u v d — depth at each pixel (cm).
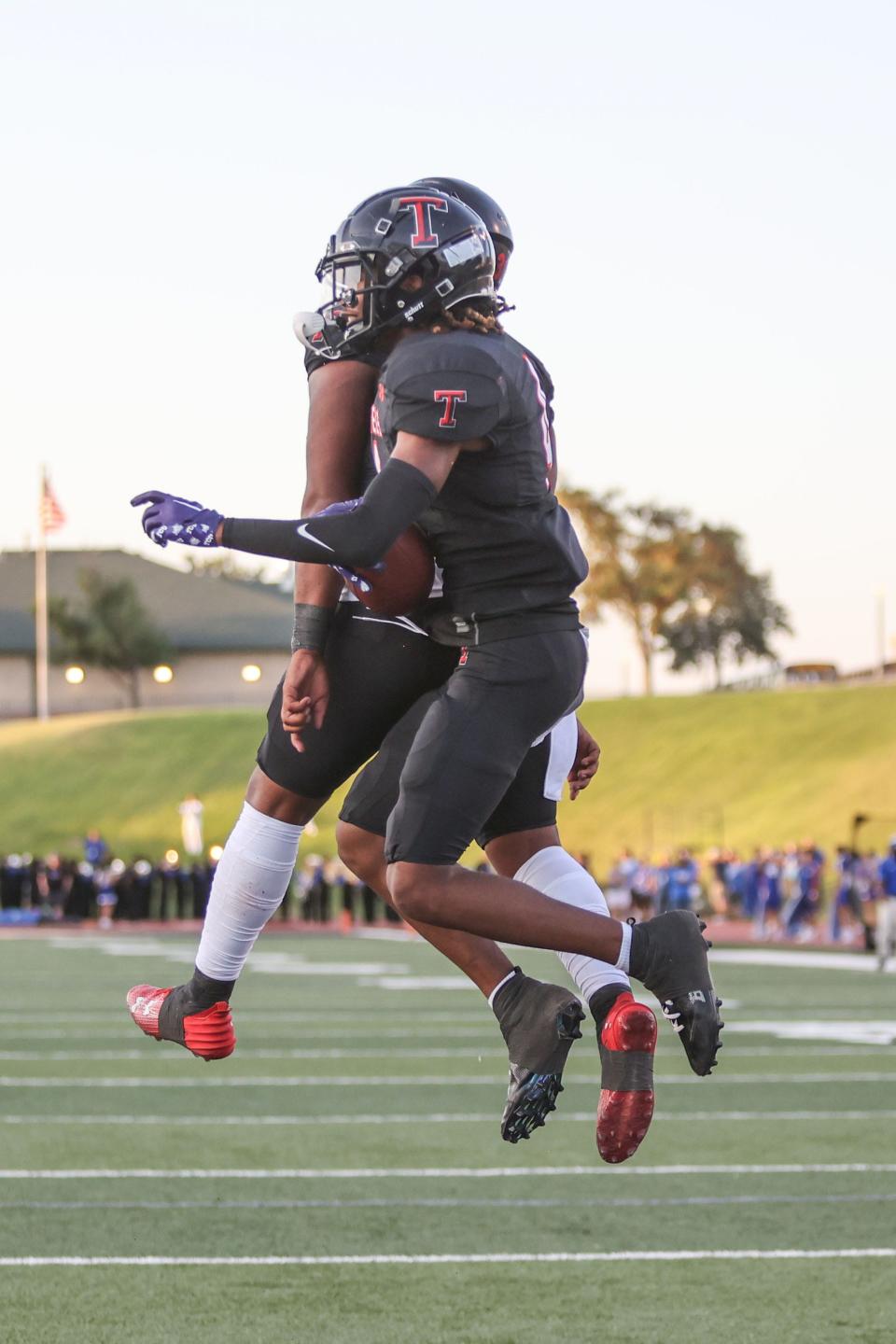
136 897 9625
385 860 902
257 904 917
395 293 848
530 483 850
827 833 10969
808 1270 1440
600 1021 891
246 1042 3164
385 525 809
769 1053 2991
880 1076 2680
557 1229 1596
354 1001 4072
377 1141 2058
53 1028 3412
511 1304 1329
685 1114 2284
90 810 14525
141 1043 3114
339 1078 2638
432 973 5159
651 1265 1460
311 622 887
